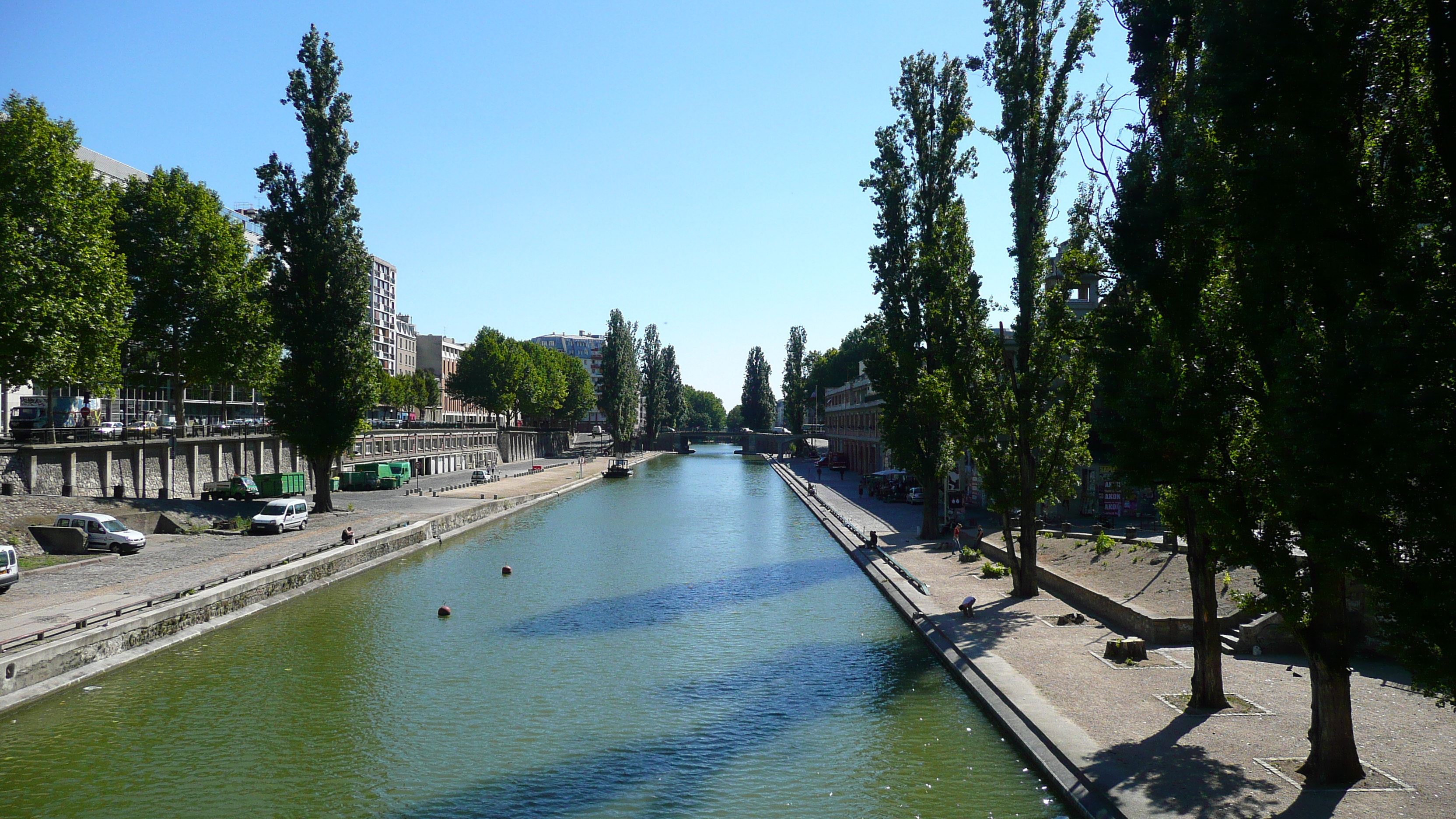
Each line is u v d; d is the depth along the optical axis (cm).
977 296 3547
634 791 1914
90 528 4097
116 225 5553
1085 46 3180
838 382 16888
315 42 5688
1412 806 1491
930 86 5012
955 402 3556
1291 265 1336
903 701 2442
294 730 2288
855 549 5181
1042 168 3309
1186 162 1552
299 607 3738
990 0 3344
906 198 5225
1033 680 2362
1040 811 1725
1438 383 1087
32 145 4172
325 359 5841
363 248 5984
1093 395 3384
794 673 2767
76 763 2059
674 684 2675
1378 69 1267
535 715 2408
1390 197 1234
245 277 6072
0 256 3850
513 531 6538
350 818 1789
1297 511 1291
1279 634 2548
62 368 4300
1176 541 3484
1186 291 1622
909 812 1756
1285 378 1264
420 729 2300
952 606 3412
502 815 1803
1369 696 2083
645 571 4728
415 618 3575
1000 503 3509
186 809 1833
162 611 2970
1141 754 1788
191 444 6362
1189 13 1714
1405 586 1173
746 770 2011
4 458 4553
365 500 7344
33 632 2567
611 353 17588
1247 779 1638
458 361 15275
